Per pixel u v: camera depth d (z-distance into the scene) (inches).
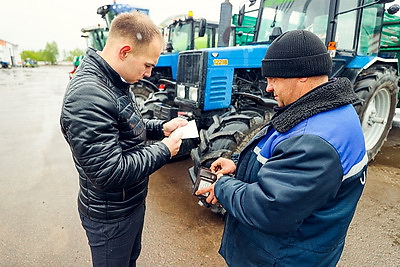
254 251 42.5
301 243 38.8
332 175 32.9
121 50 40.7
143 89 213.3
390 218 101.3
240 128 95.5
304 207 33.7
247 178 43.9
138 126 46.9
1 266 76.9
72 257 80.8
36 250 83.3
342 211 38.0
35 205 107.4
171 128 60.1
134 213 51.6
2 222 96.0
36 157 159.3
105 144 39.3
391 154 167.8
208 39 234.1
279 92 40.1
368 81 131.9
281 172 34.5
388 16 192.5
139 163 42.5
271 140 39.8
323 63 36.4
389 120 156.2
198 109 114.7
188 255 82.0
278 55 37.5
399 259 81.0
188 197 115.3
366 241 88.6
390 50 195.9
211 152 91.8
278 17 137.9
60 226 94.8
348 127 34.9
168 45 245.8
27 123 241.4
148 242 87.4
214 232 92.8
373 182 129.1
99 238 49.4
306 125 35.1
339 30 121.4
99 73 41.6
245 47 121.0
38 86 576.7
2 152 166.4
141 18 41.3
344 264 78.8
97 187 41.7
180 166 147.1
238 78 126.5
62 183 127.0
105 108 39.4
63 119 39.5
